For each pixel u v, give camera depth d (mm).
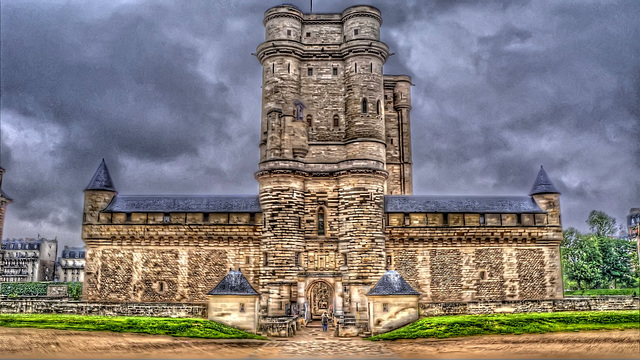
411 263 47031
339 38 52000
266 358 28391
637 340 30156
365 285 44031
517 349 29125
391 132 63344
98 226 47219
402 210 47625
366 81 49156
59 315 36844
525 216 48125
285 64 49625
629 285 71688
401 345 31156
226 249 47219
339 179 46844
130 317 35875
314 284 49188
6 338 30297
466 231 47156
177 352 29109
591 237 74812
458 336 31547
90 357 27750
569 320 33625
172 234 46938
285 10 50938
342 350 30688
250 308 35844
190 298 46438
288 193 45969
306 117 49719
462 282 46969
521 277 47469
